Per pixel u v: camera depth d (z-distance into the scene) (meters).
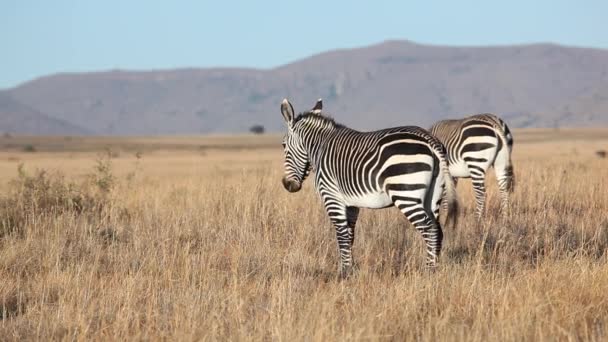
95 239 27.56
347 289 20.44
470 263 22.17
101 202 34.00
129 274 22.59
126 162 133.88
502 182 33.84
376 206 22.23
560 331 15.76
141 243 26.66
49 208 32.38
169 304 19.45
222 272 22.88
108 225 29.86
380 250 25.81
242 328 16.75
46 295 20.59
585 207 33.19
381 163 21.17
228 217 30.97
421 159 20.80
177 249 26.09
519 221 29.16
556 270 20.33
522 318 16.30
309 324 16.75
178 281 21.95
